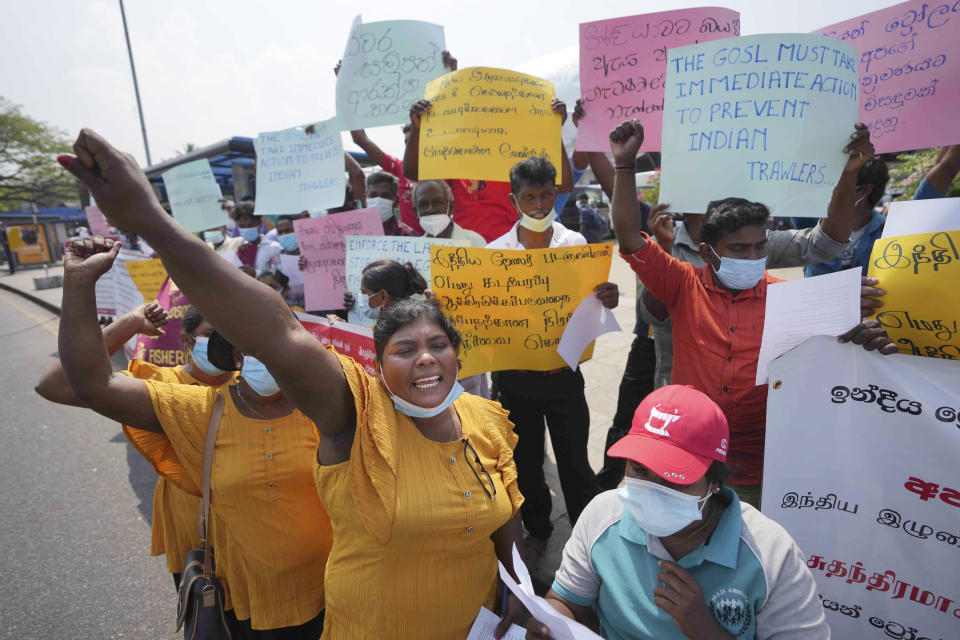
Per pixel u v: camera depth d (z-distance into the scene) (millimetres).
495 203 3490
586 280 2439
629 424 3309
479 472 1483
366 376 1382
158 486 2141
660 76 2422
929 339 1527
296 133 3582
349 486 1337
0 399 6137
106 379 1567
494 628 1531
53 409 5719
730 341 1976
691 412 1253
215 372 2055
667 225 2516
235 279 1045
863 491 1565
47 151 35688
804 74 1874
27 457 4586
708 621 1165
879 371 1508
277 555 1744
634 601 1300
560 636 1309
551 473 3799
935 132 2096
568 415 2570
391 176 4348
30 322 11336
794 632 1161
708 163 2021
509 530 1673
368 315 2904
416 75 3068
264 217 7828
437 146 2721
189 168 4887
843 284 1532
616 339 6723
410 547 1377
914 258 1519
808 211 1938
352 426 1374
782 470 1656
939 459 1447
